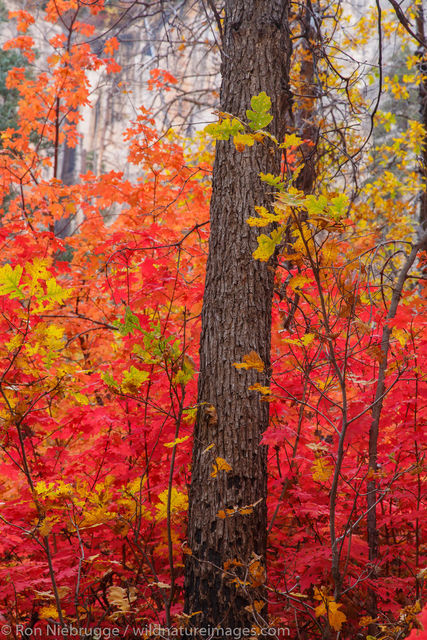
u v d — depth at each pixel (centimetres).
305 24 552
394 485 337
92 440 409
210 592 290
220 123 243
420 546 361
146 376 271
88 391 365
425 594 304
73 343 540
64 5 682
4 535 309
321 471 278
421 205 909
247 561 293
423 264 449
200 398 322
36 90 678
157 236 445
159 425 326
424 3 793
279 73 360
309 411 363
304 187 586
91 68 680
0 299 328
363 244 354
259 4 364
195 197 559
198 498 306
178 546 316
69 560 322
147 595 324
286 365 353
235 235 333
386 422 332
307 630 332
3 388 287
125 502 289
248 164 340
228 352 319
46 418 327
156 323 345
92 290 552
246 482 303
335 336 243
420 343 320
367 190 905
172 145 566
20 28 693
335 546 252
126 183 545
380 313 353
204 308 338
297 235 254
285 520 379
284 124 358
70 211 577
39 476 354
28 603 325
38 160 675
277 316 414
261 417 315
